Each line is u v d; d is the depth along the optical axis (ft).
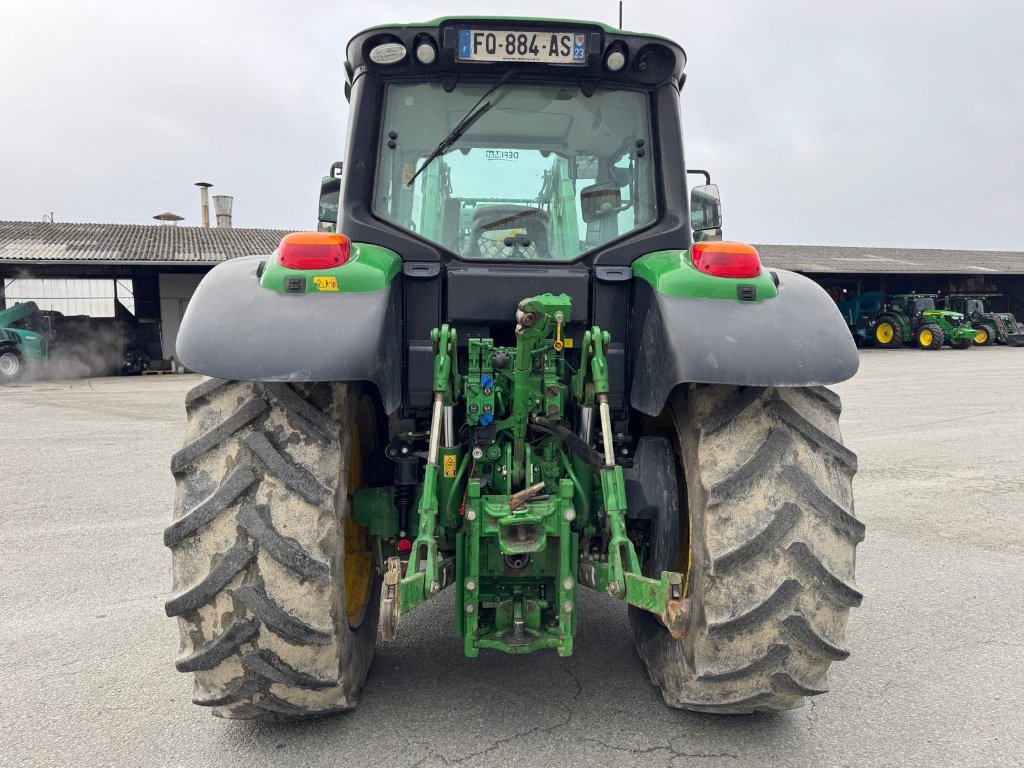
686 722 8.59
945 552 15.35
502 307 8.93
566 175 9.73
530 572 8.44
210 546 7.14
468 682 9.58
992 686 9.66
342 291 7.47
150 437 30.91
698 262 7.88
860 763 7.86
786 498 7.29
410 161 9.62
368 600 9.74
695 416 7.73
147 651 10.66
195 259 80.12
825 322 7.65
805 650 7.38
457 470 8.34
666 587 7.19
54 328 73.67
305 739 8.22
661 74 9.65
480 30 9.25
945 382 52.85
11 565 14.55
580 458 8.51
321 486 7.20
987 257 145.48
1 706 9.07
